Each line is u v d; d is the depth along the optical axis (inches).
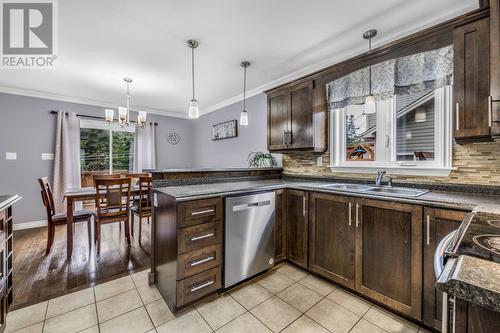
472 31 59.6
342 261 76.3
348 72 88.4
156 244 79.4
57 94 158.7
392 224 64.8
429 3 70.3
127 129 196.2
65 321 62.0
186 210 66.3
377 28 83.7
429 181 80.6
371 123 99.5
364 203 70.6
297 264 91.1
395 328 60.1
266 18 77.6
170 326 60.7
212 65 114.4
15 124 147.3
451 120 76.0
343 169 104.7
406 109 89.6
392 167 89.7
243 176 112.0
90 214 110.5
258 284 81.5
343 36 89.1
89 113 175.0
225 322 62.5
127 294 74.7
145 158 199.9
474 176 71.4
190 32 85.6
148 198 122.7
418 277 59.8
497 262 20.4
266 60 109.1
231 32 86.0
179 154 223.3
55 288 77.3
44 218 155.2
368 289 69.7
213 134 197.3
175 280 65.0
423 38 69.4
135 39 90.0
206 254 70.4
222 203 74.9
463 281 17.3
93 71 120.0
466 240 26.7
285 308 68.4
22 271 88.7
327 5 71.4
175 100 177.6
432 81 68.8
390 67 77.2
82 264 94.9
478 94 58.6
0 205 53.3
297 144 105.6
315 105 99.8
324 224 81.6
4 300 56.3
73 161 164.9
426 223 58.7
